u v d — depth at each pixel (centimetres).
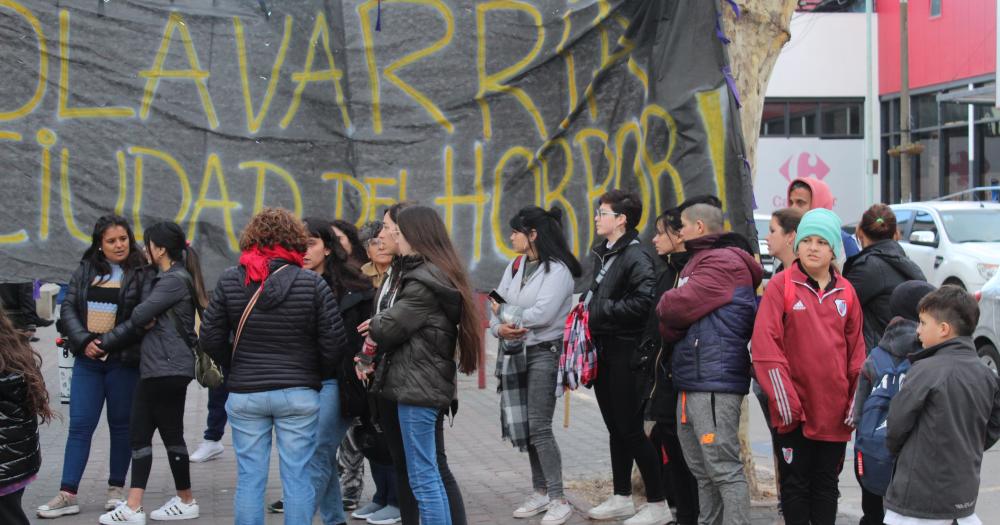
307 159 656
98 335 619
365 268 667
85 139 639
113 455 647
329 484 573
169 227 618
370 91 658
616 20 625
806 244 489
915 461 429
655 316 555
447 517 511
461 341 518
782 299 493
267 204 653
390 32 657
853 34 3344
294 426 510
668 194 605
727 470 504
